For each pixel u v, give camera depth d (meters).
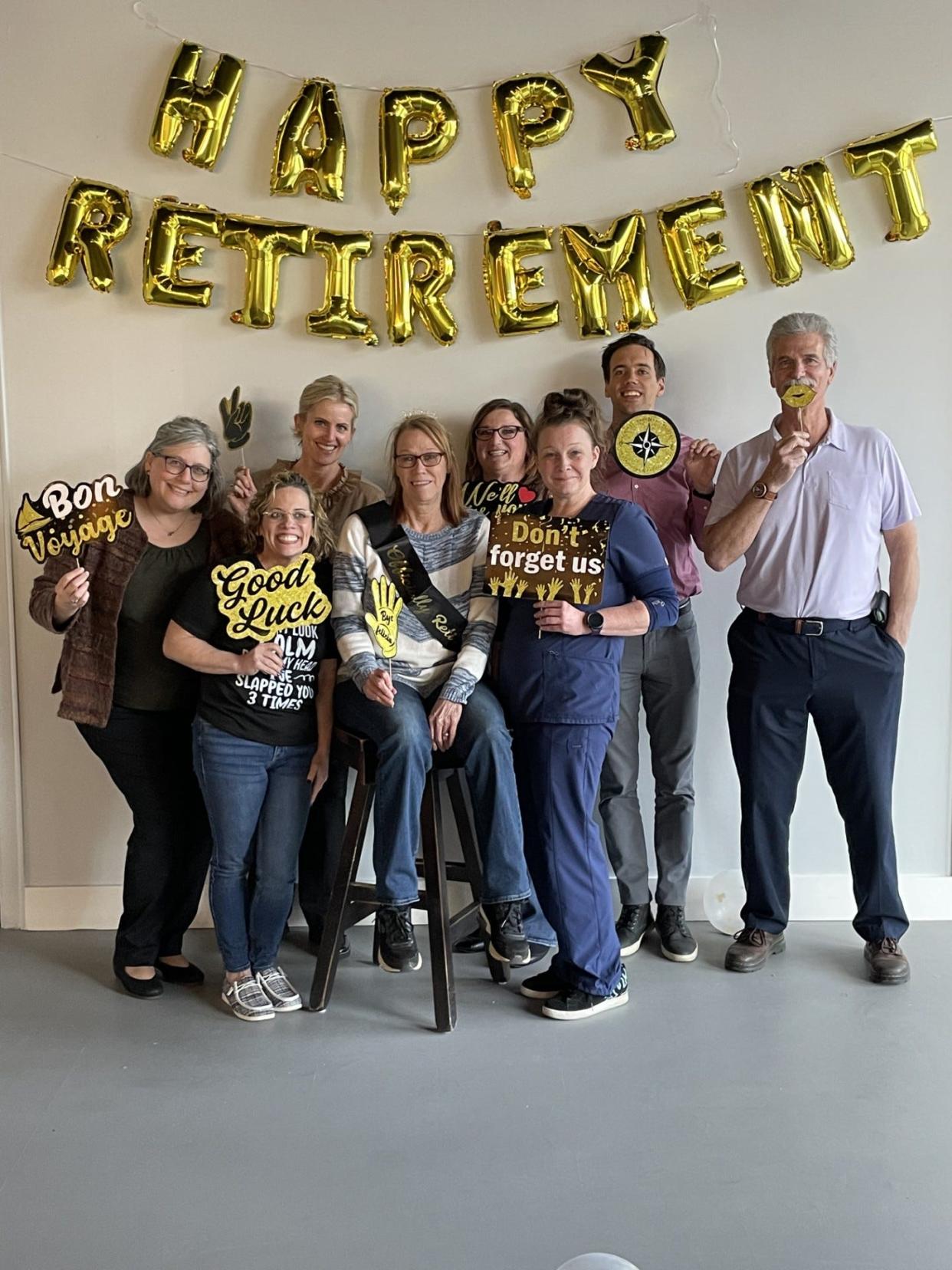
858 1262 1.91
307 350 3.32
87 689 2.84
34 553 2.88
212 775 2.74
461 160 3.27
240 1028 2.77
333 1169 2.18
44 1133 2.31
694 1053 2.62
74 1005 2.91
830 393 3.31
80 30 3.20
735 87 3.22
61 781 3.42
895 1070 2.54
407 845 2.70
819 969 3.08
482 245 3.29
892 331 3.28
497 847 2.76
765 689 2.99
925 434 3.31
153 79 3.22
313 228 3.24
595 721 2.70
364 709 2.75
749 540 2.90
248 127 3.25
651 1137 2.28
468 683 2.74
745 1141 2.26
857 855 3.05
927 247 3.26
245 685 2.71
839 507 2.92
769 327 3.30
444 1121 2.34
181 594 2.86
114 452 3.33
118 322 3.30
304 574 2.75
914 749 3.41
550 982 2.91
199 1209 2.06
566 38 3.21
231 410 3.30
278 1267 1.91
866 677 2.95
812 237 3.23
